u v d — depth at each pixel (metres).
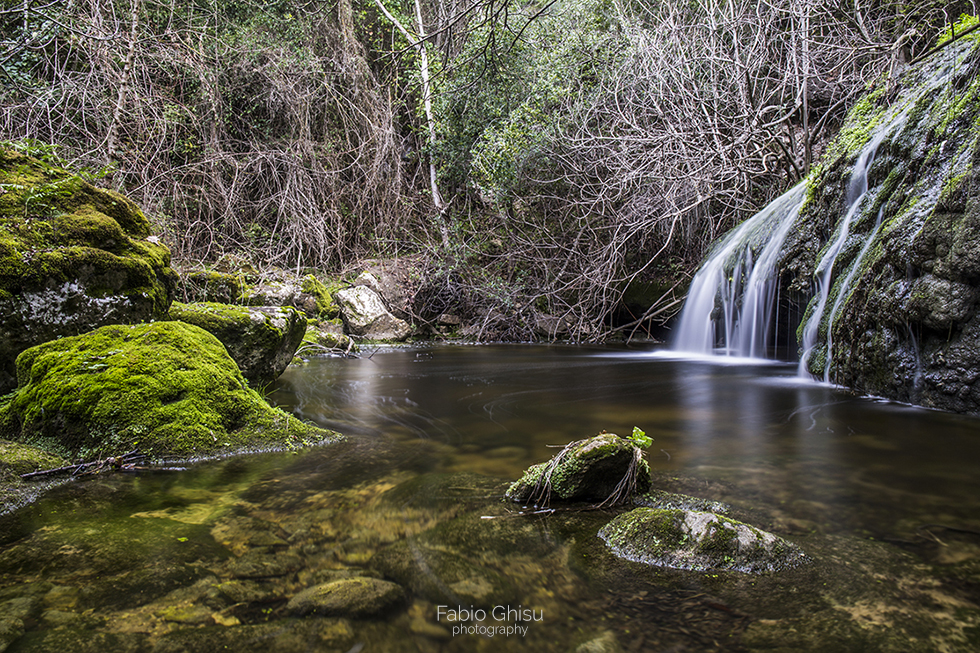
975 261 3.66
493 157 9.72
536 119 9.72
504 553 1.77
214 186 9.54
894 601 1.50
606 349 8.97
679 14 9.69
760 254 7.45
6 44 6.82
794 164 8.61
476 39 9.76
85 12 7.68
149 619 1.39
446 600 1.49
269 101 10.19
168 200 8.89
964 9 7.64
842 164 6.08
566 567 1.68
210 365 3.27
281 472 2.61
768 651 1.28
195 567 1.66
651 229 9.80
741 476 2.55
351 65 11.10
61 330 3.44
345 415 3.93
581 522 2.02
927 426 3.52
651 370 6.42
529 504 2.19
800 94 8.69
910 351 4.24
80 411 2.78
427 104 11.55
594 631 1.36
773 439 3.24
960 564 1.71
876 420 3.71
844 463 2.76
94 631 1.34
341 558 1.73
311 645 1.30
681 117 9.16
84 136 7.93
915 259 4.08
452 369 6.50
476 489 2.38
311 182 10.18
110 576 1.60
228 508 2.15
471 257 10.67
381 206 11.22
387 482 2.47
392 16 11.50
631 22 10.01
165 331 3.37
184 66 9.23
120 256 3.80
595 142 9.75
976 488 2.39
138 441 2.77
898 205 4.73
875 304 4.55
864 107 6.70
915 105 5.09
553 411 4.09
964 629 1.36
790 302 7.04
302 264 10.35
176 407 2.94
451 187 12.07
